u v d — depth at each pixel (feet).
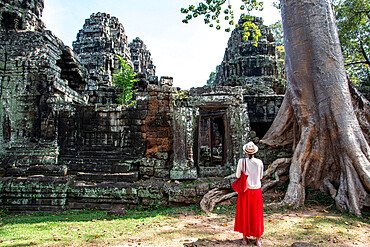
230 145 33.94
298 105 28.91
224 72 79.56
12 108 37.06
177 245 14.65
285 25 30.91
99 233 17.78
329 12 28.63
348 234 16.47
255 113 56.70
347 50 57.41
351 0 51.24
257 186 14.88
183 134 33.27
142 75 63.31
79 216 25.52
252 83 72.95
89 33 81.76
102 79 69.77
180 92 36.32
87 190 30.01
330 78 26.96
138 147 35.14
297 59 29.14
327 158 26.78
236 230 14.96
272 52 78.69
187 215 23.47
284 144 32.73
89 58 77.61
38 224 21.88
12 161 34.19
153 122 35.68
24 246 14.97
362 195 22.65
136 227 19.34
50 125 36.37
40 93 37.32
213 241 15.28
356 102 31.17
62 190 29.84
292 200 24.66
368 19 53.72
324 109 26.96
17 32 39.78
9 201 29.94
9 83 37.73
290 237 15.78
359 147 24.79
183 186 28.91
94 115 36.81
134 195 29.55
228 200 27.48
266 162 33.09
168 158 35.04
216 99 34.60
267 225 18.34
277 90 73.61
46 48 39.19
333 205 24.03
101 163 34.83
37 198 30.01
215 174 33.45
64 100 39.52
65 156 36.01
